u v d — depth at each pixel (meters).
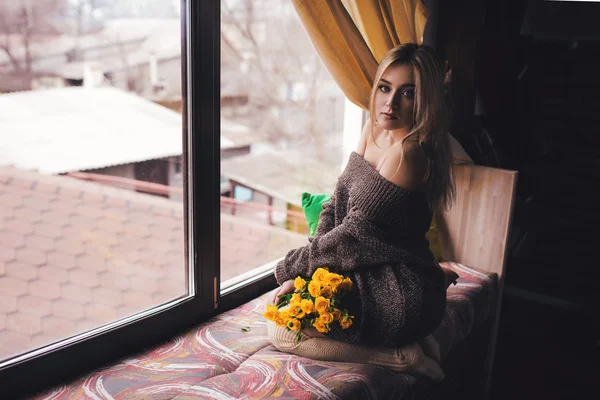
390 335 1.44
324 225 1.62
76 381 1.34
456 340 1.76
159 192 2.12
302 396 1.26
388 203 1.44
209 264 1.69
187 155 1.60
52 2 1.54
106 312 1.75
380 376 1.40
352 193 1.49
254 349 1.52
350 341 1.44
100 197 1.95
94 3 1.63
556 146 2.55
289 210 2.98
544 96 2.54
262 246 2.86
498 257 2.16
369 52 1.83
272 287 1.98
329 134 2.68
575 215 2.55
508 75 2.47
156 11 1.72
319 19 1.68
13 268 1.77
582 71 2.42
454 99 2.34
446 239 2.29
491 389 2.21
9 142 1.64
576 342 2.52
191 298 1.66
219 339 1.57
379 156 1.58
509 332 2.61
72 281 1.82
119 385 1.31
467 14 2.23
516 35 2.45
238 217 3.03
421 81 1.46
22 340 1.55
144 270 1.98
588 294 2.56
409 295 1.45
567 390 2.19
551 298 2.66
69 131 1.75
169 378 1.34
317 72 2.61
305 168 2.82
